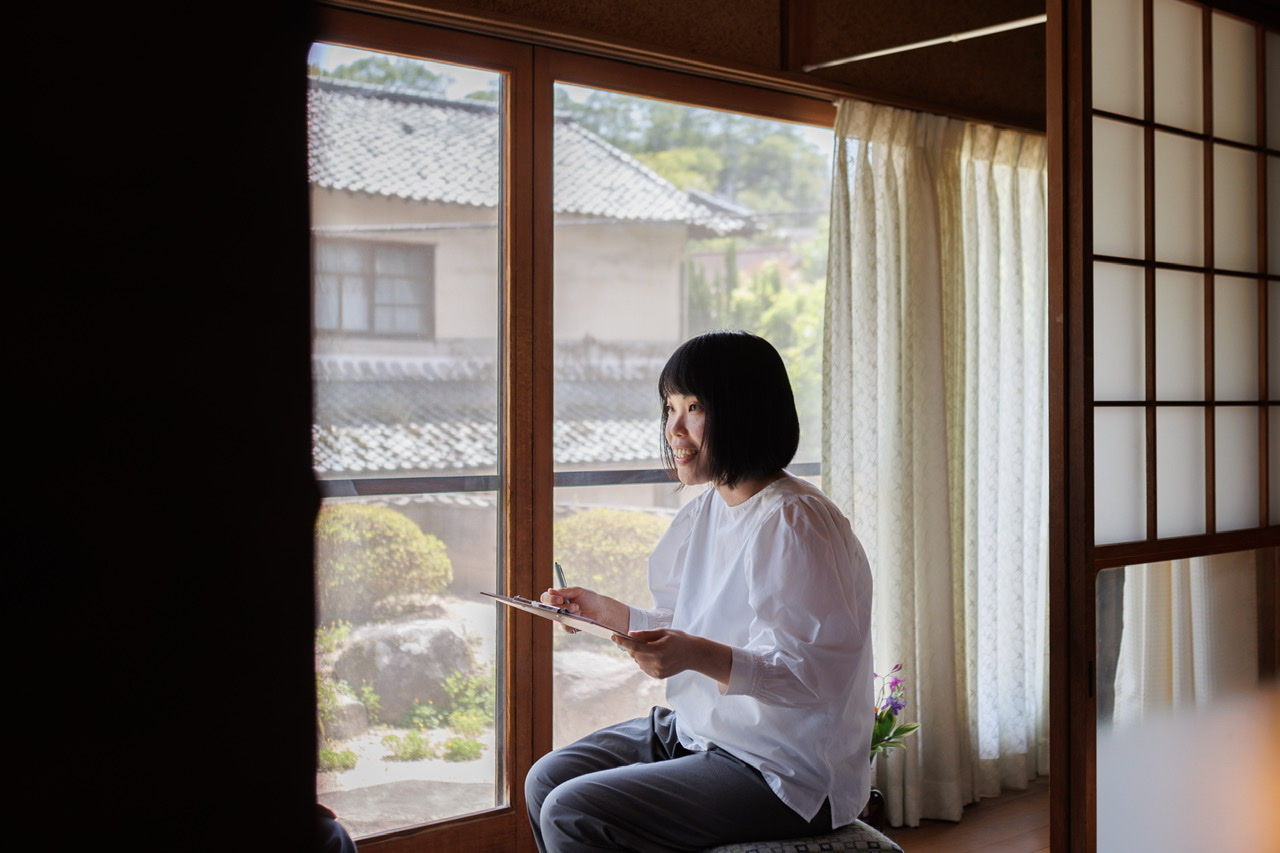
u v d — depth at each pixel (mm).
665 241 10203
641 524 2943
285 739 278
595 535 2859
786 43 2686
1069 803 2068
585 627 1513
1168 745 2291
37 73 251
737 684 1465
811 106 2783
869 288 2785
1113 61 2150
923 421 2887
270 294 272
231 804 271
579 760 1789
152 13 260
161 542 262
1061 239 2061
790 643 1519
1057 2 2055
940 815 2887
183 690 265
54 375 253
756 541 1614
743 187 11164
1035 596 3270
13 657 253
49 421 253
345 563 2199
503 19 2242
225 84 267
